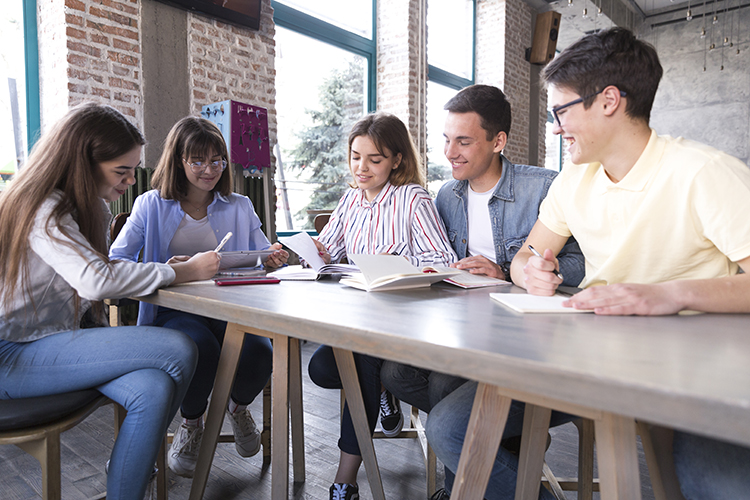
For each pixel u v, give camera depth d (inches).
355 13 211.3
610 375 22.0
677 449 35.0
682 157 42.0
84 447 77.5
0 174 125.1
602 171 48.4
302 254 64.5
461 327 32.4
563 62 42.8
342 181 207.3
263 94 162.1
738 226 38.6
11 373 46.3
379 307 40.3
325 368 61.2
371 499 63.5
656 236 43.8
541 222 56.4
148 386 45.9
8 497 63.4
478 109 65.0
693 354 25.7
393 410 78.3
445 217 75.1
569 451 78.4
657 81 41.3
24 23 126.0
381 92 219.6
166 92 136.9
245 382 65.9
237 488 66.4
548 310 37.5
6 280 46.7
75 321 51.1
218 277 57.6
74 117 50.2
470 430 33.5
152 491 54.7
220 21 148.6
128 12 127.9
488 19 268.1
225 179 79.9
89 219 50.9
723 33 339.9
